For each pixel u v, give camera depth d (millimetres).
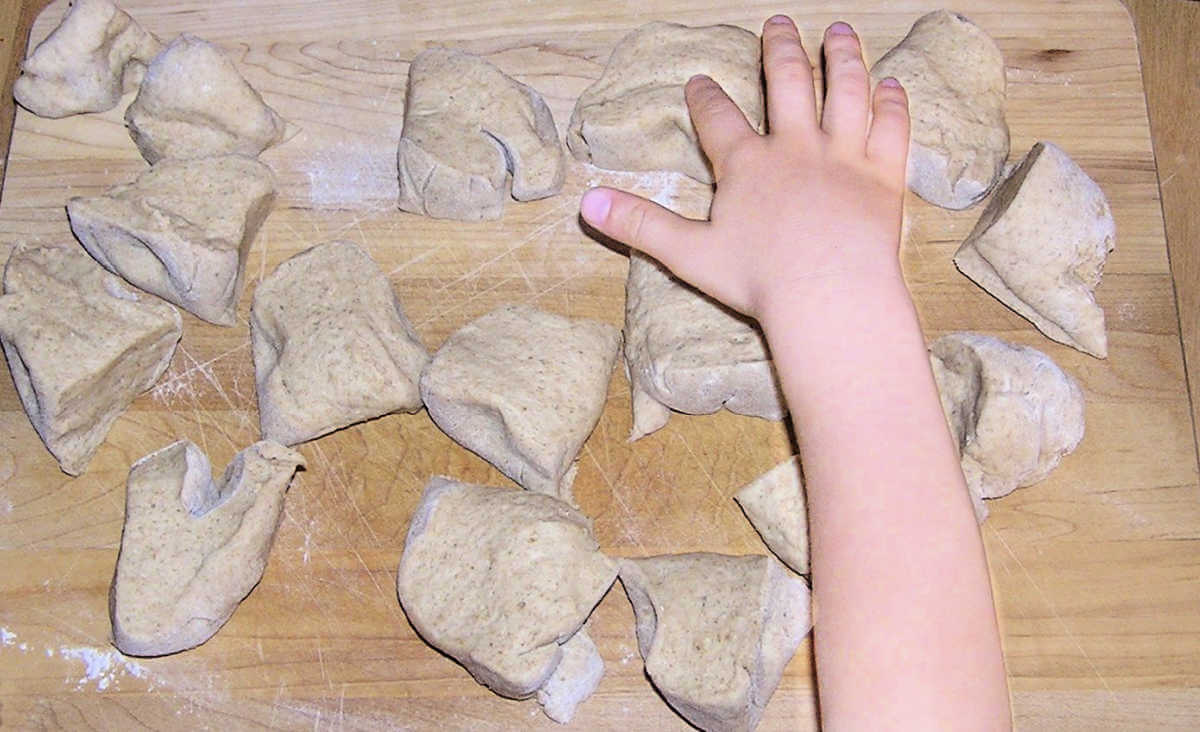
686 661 480
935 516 418
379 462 521
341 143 556
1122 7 568
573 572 483
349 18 571
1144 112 558
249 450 504
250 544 491
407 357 515
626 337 527
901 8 570
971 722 406
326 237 546
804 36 568
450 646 484
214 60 538
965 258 534
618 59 551
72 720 492
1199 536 506
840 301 436
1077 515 510
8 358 521
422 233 547
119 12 547
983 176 533
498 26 570
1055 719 487
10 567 508
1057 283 521
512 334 517
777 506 494
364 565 509
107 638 501
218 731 490
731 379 501
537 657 474
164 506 499
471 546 491
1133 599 499
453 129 537
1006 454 494
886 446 422
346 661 499
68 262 535
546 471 501
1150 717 487
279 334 521
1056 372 506
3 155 578
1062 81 561
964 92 543
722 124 488
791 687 492
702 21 570
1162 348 529
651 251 474
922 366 433
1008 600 500
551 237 545
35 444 522
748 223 458
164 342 527
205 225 522
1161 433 519
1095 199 528
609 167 555
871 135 478
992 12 570
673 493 516
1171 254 563
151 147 547
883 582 413
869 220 451
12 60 594
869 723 407
